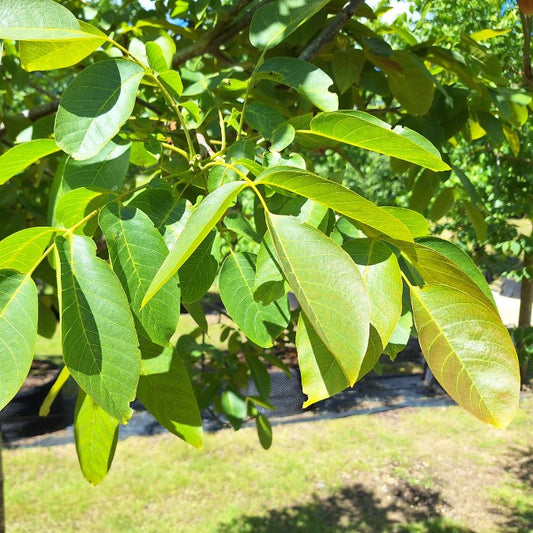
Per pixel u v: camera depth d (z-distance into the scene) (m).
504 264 3.16
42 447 3.88
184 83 0.99
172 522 3.09
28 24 0.47
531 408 4.50
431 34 2.90
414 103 1.19
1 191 1.18
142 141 0.62
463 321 0.42
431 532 3.05
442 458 3.84
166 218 0.51
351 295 0.34
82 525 3.04
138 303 0.45
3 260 0.43
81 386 0.39
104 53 1.21
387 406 4.66
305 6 0.65
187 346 1.57
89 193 0.51
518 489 3.47
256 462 3.75
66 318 0.40
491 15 2.77
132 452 3.84
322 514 3.21
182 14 1.32
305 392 0.41
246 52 1.40
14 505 3.19
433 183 1.20
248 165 0.50
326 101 0.62
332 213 0.48
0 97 1.95
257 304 0.52
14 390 0.39
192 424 0.57
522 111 1.30
